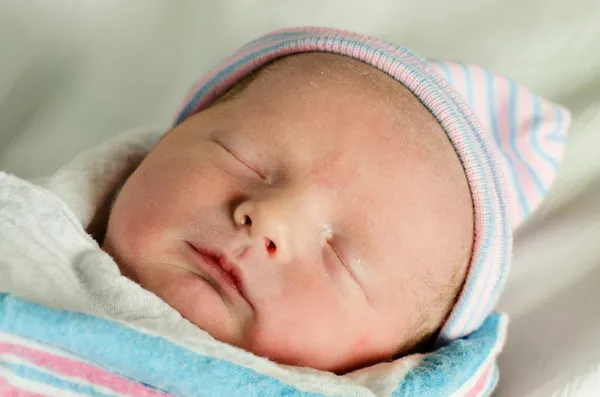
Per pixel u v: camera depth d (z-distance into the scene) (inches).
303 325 29.3
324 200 30.0
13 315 19.3
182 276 28.8
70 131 45.9
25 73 44.7
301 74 33.9
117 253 30.2
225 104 34.4
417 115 33.4
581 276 37.4
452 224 32.7
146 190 30.9
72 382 21.1
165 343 21.7
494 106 39.4
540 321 36.8
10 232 25.1
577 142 42.9
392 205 30.9
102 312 25.1
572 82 45.6
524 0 47.3
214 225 29.2
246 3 49.6
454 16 48.3
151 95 48.8
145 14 48.5
